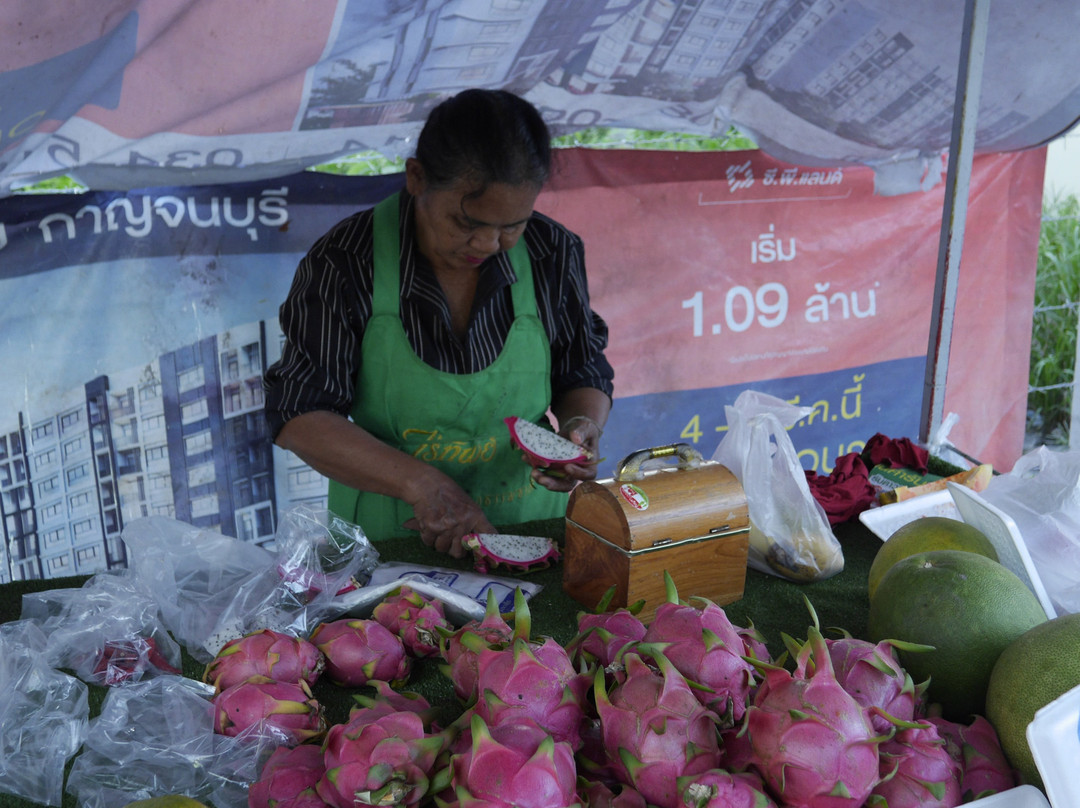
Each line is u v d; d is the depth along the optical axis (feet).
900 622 3.66
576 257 7.32
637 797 2.74
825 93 10.89
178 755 3.33
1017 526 4.36
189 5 6.97
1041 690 3.12
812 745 2.65
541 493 7.59
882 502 5.96
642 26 9.12
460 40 8.43
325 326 6.48
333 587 4.47
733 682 3.01
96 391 9.30
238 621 4.22
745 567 4.89
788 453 5.15
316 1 7.39
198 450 9.99
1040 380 17.01
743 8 9.17
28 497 9.16
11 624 4.00
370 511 7.18
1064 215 16.44
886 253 13.14
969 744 3.18
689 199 11.76
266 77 8.09
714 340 12.50
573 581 4.90
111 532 9.71
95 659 4.02
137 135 8.25
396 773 2.69
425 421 6.94
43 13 6.26
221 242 9.59
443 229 5.81
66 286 8.91
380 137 9.77
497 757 2.59
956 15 9.36
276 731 3.39
